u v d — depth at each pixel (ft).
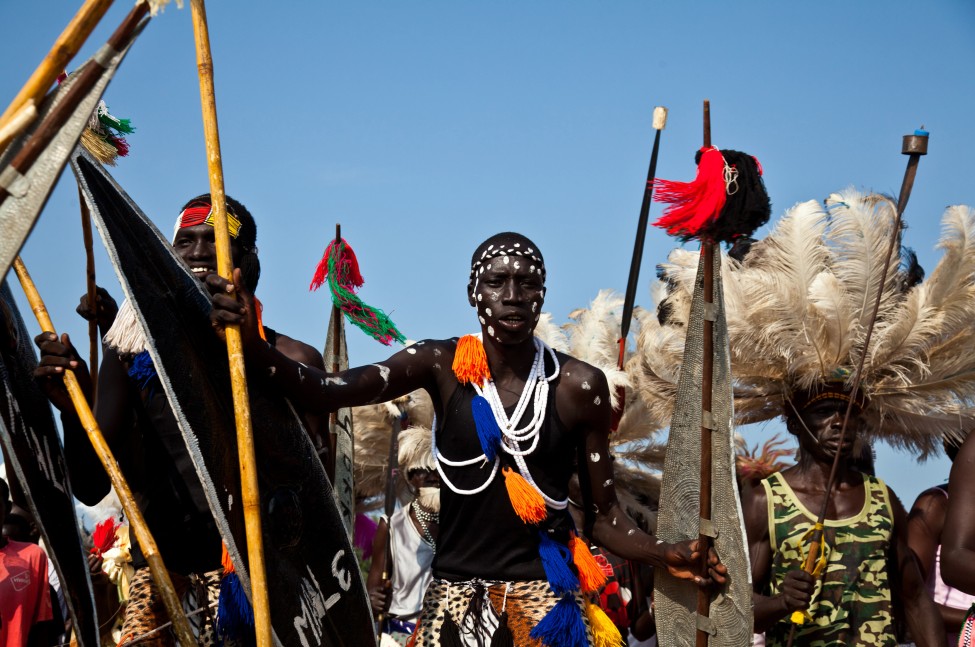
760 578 16.78
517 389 14.61
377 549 25.70
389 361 14.43
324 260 17.67
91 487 14.58
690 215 14.01
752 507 17.02
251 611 13.57
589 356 23.82
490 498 14.43
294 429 13.57
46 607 19.76
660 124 19.03
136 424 14.40
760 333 17.84
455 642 14.25
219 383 12.82
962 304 18.08
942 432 18.98
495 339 14.49
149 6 9.54
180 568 14.05
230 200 15.25
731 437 14.51
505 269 14.43
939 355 18.39
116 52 9.53
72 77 9.53
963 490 15.61
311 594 13.60
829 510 16.80
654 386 20.51
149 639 13.74
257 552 11.48
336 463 19.06
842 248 18.39
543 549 14.37
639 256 19.93
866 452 19.27
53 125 9.32
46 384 13.43
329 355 20.16
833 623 16.37
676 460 15.14
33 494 12.96
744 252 19.65
